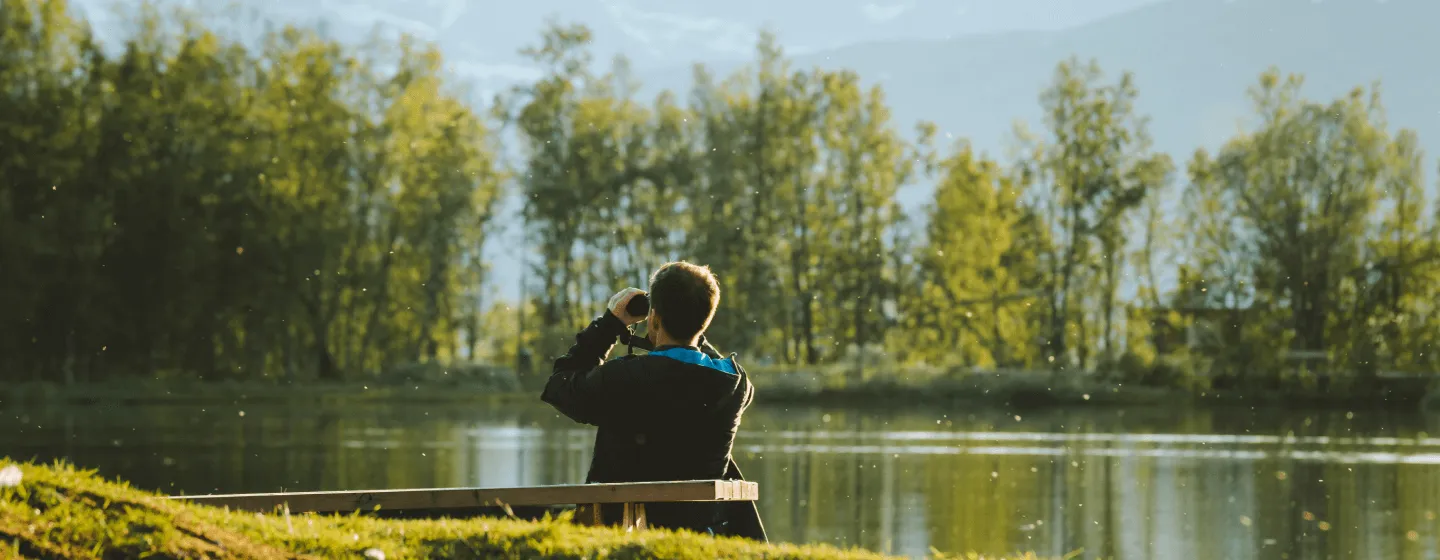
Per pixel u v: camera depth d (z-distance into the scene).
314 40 52.81
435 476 18.83
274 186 51.12
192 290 48.72
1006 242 58.66
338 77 52.97
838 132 61.00
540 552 3.36
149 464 20.11
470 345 60.69
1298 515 15.19
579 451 23.81
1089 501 16.41
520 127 59.31
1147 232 58.69
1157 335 57.84
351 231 52.53
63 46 49.09
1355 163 55.75
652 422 4.18
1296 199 55.56
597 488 3.93
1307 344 55.38
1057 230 58.91
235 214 49.69
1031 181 59.00
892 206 61.09
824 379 47.00
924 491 17.45
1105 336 58.41
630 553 3.41
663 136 61.84
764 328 59.88
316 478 18.30
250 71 52.47
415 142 54.25
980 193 59.94
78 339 48.06
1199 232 57.19
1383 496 17.19
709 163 59.66
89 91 49.31
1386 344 54.50
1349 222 55.41
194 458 21.28
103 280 47.66
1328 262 55.00
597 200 60.00
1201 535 13.68
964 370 48.06
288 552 3.20
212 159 49.97
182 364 50.78
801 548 3.71
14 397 43.91
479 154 57.88
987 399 46.31
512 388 50.25
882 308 61.28
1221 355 48.66
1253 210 55.75
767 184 60.41
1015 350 59.50
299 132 51.81
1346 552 12.58
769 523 14.35
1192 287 56.09
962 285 59.94
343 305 56.09
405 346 59.94
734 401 4.25
